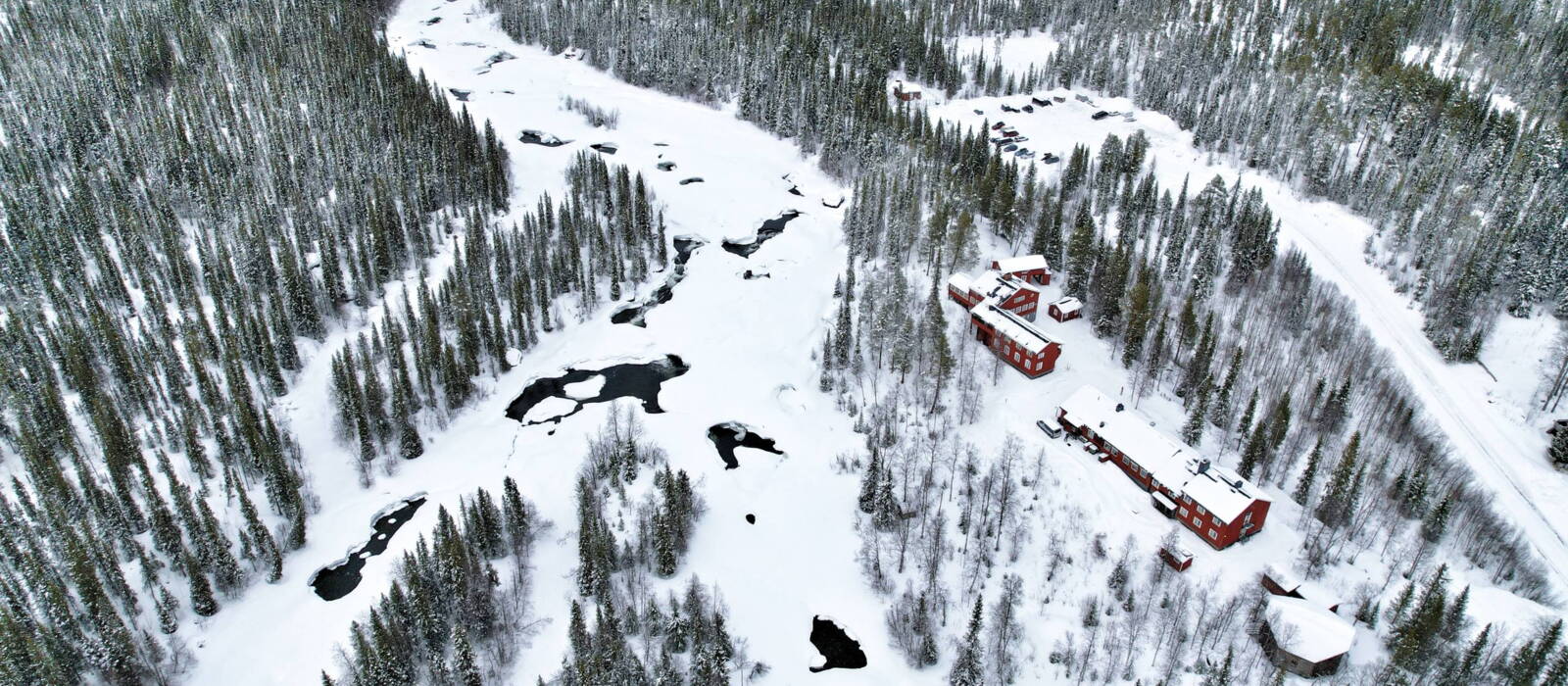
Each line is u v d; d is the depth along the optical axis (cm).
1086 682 8494
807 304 15425
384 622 9231
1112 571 9481
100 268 14938
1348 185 18400
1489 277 13938
